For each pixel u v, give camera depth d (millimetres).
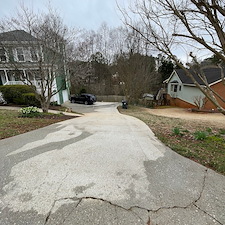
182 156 2576
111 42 25219
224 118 8906
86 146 2996
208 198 1545
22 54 6945
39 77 7746
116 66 22578
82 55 11070
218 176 1958
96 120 6375
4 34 6141
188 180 1872
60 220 1270
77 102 19359
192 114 11273
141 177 1935
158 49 2689
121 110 14109
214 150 2838
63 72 8633
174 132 4047
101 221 1266
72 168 2145
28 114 6309
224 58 2332
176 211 1376
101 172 2047
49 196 1563
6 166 2188
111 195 1586
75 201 1494
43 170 2084
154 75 22656
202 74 2852
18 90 10781
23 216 1309
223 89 11797
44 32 6199
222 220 1280
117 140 3393
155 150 2832
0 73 14094
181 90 16578
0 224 1229
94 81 27281
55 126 4812
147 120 6820
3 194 1595
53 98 14102
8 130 4094
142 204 1460
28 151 2729
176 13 2281
